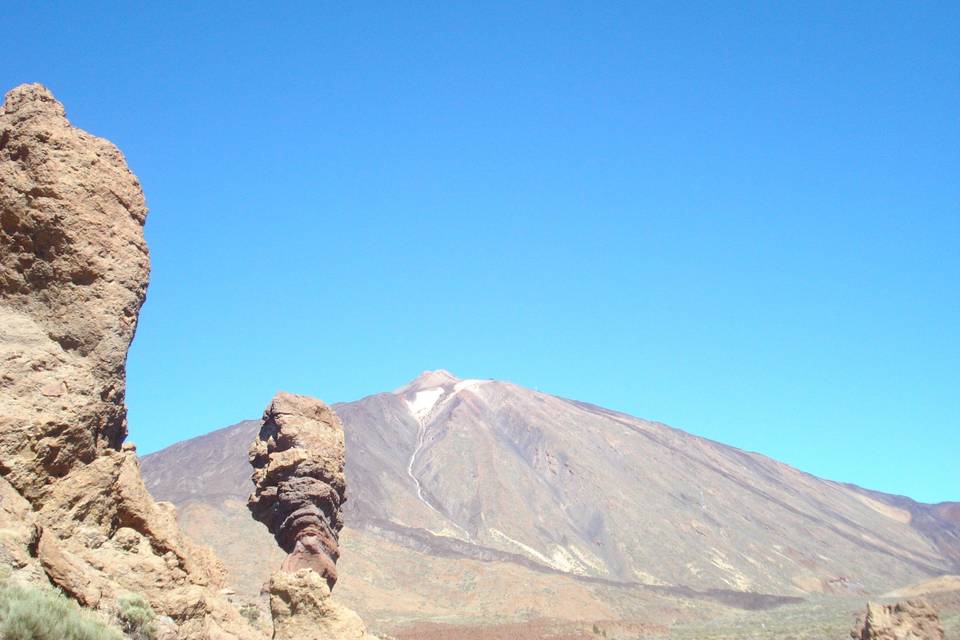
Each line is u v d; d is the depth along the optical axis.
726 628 129.38
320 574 28.94
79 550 17.98
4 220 20.28
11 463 17.55
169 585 19.17
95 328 20.02
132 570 18.80
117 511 19.81
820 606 169.38
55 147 20.88
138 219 21.75
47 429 18.16
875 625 54.38
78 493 18.56
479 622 137.50
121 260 20.83
